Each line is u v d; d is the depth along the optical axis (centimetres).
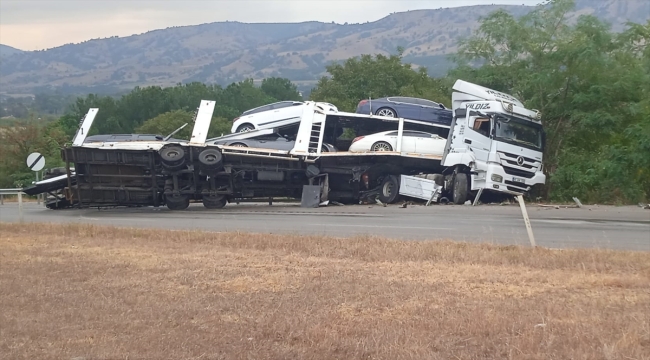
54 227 1847
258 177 2623
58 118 7062
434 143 2739
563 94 2994
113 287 1074
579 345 723
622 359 684
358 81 6203
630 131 2622
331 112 2739
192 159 2523
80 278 1155
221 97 8575
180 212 2450
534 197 2858
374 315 874
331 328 811
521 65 3234
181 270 1203
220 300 966
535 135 2620
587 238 1606
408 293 988
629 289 1023
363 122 2833
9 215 2461
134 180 2531
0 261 1347
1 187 4856
